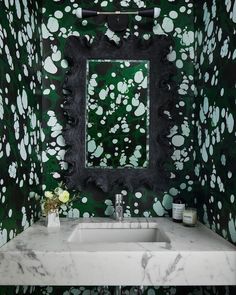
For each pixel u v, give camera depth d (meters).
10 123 1.18
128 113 1.58
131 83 1.59
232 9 1.13
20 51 1.31
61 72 1.62
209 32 1.38
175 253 1.02
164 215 1.59
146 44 1.58
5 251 1.03
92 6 1.63
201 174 1.48
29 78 1.42
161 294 1.54
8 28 1.18
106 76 1.59
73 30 1.63
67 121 1.61
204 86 1.44
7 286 1.13
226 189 1.16
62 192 1.40
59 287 1.54
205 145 1.42
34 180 1.48
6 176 1.13
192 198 1.59
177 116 1.62
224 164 1.19
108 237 1.46
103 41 1.59
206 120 1.40
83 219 1.54
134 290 1.52
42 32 1.62
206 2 1.43
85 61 1.59
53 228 1.36
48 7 1.63
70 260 1.03
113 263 1.02
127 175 1.56
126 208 1.59
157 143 1.57
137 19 1.62
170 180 1.60
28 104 1.40
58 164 1.61
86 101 1.58
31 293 1.43
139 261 1.02
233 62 1.11
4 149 1.11
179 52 1.62
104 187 1.55
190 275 1.02
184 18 1.62
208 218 1.37
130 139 1.58
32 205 1.44
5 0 1.15
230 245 1.10
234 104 1.09
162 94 1.57
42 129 1.61
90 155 1.58
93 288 1.54
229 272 1.02
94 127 1.58
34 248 1.06
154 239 1.45
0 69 1.09
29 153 1.40
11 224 1.18
